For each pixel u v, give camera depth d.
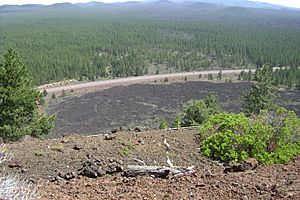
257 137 10.68
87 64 90.12
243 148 10.70
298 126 11.16
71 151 10.57
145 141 11.73
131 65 94.50
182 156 10.80
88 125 45.56
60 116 49.84
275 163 10.16
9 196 6.26
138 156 10.47
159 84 75.31
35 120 20.16
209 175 8.41
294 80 75.50
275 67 106.62
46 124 20.36
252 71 97.81
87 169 8.98
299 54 115.19
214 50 124.06
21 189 6.84
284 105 57.47
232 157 10.45
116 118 48.88
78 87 74.00
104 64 93.81
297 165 9.60
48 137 38.62
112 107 55.09
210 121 12.10
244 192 7.05
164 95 63.81
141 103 57.56
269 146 10.73
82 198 7.18
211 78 82.94
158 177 8.59
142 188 7.65
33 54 96.12
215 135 11.05
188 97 62.41
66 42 125.00
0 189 6.26
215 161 10.55
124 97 62.28
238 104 57.12
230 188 7.34
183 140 11.88
